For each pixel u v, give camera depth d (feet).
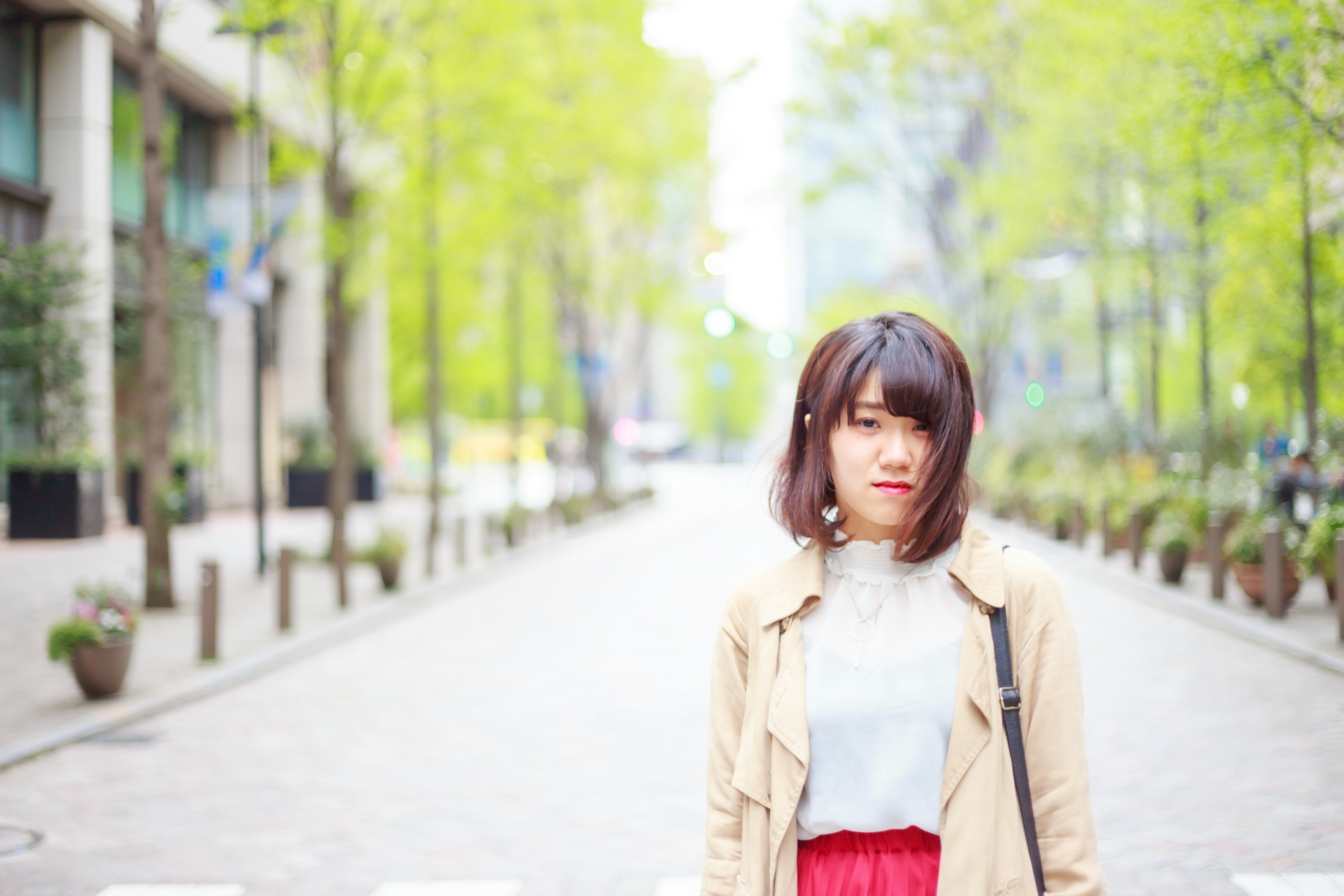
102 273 64.49
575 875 15.07
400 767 20.53
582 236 84.12
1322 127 32.55
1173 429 64.49
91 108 63.77
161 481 39.96
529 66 56.59
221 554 59.11
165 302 40.22
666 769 20.18
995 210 72.13
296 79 54.65
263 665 30.25
